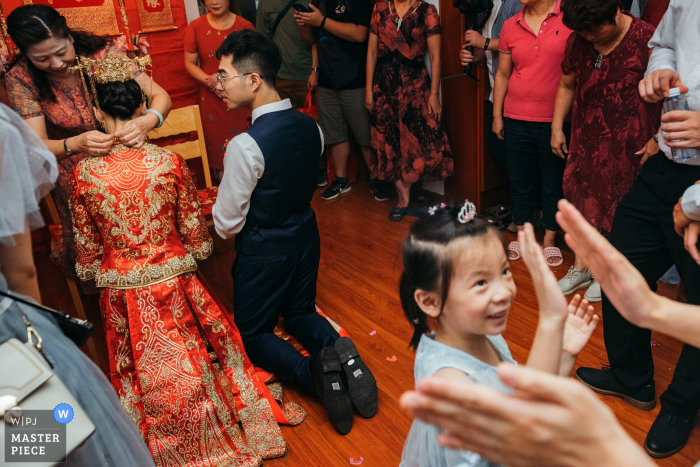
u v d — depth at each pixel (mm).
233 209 1943
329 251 3350
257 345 2195
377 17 3400
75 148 2049
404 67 3400
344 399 1930
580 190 2627
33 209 1201
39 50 2033
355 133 3914
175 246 1922
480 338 1084
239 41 1871
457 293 991
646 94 1641
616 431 435
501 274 991
